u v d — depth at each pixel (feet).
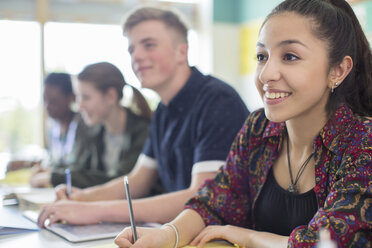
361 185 2.81
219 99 5.02
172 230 3.37
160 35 5.41
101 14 17.10
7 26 15.83
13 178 8.63
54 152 9.78
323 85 2.99
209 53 18.47
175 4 18.58
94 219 4.13
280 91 2.96
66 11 16.65
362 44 3.19
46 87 9.32
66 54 16.42
